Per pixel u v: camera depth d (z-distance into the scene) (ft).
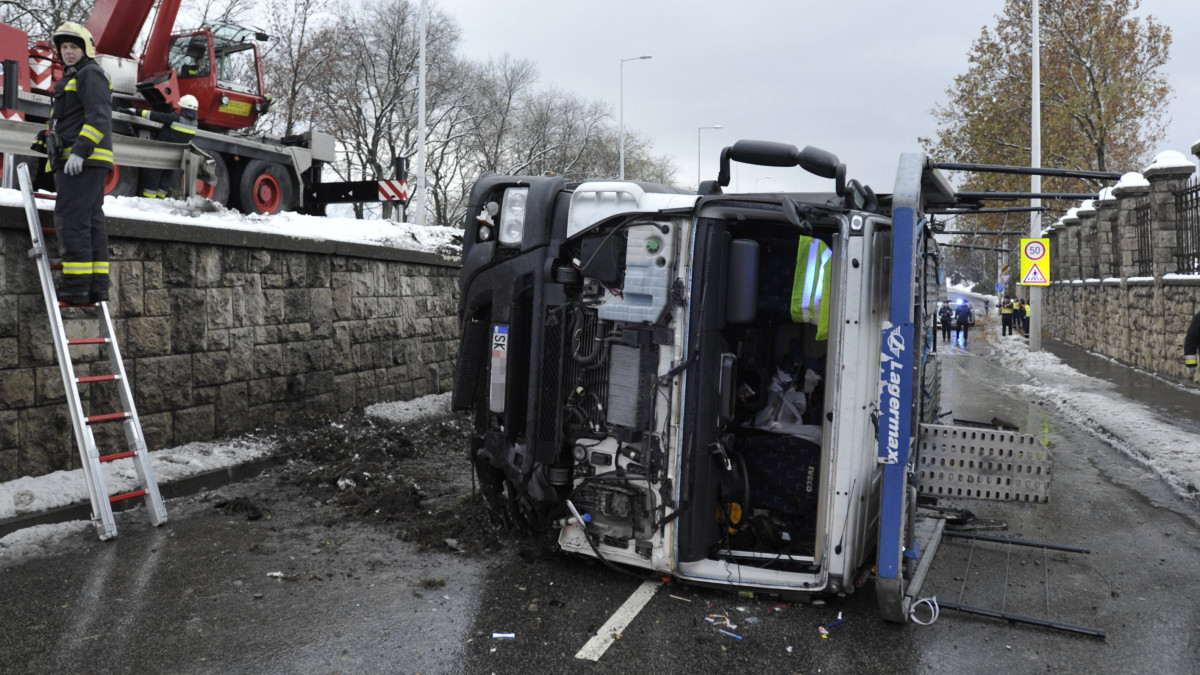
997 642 14.51
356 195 52.19
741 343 17.53
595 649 13.93
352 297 33.45
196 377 26.00
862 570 17.46
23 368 20.72
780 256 17.29
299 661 13.30
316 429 30.01
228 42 46.73
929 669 13.44
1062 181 107.14
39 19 71.36
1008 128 111.04
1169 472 27.02
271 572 17.15
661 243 15.93
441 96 135.03
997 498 19.81
